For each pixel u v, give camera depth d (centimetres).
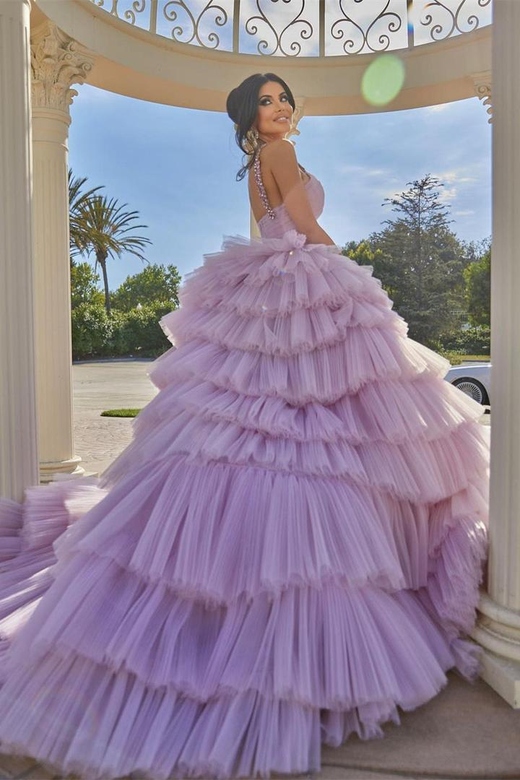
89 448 725
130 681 176
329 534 186
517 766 167
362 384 216
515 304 201
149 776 161
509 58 199
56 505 285
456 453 226
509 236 202
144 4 450
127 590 189
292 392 216
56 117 451
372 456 208
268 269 230
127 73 460
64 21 413
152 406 237
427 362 235
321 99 495
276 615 181
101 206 3553
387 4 469
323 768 167
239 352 227
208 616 193
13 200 289
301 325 221
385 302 239
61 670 177
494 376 211
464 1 446
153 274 4988
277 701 171
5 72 285
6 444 292
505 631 206
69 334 480
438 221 3319
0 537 281
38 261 459
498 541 210
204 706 177
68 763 161
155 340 3753
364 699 170
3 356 289
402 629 189
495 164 207
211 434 207
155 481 208
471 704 196
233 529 190
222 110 527
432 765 167
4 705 173
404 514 219
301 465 200
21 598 226
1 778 166
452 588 213
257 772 163
